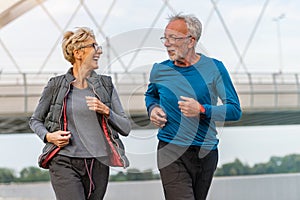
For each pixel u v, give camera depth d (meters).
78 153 4.50
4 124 23.05
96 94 4.57
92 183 4.57
